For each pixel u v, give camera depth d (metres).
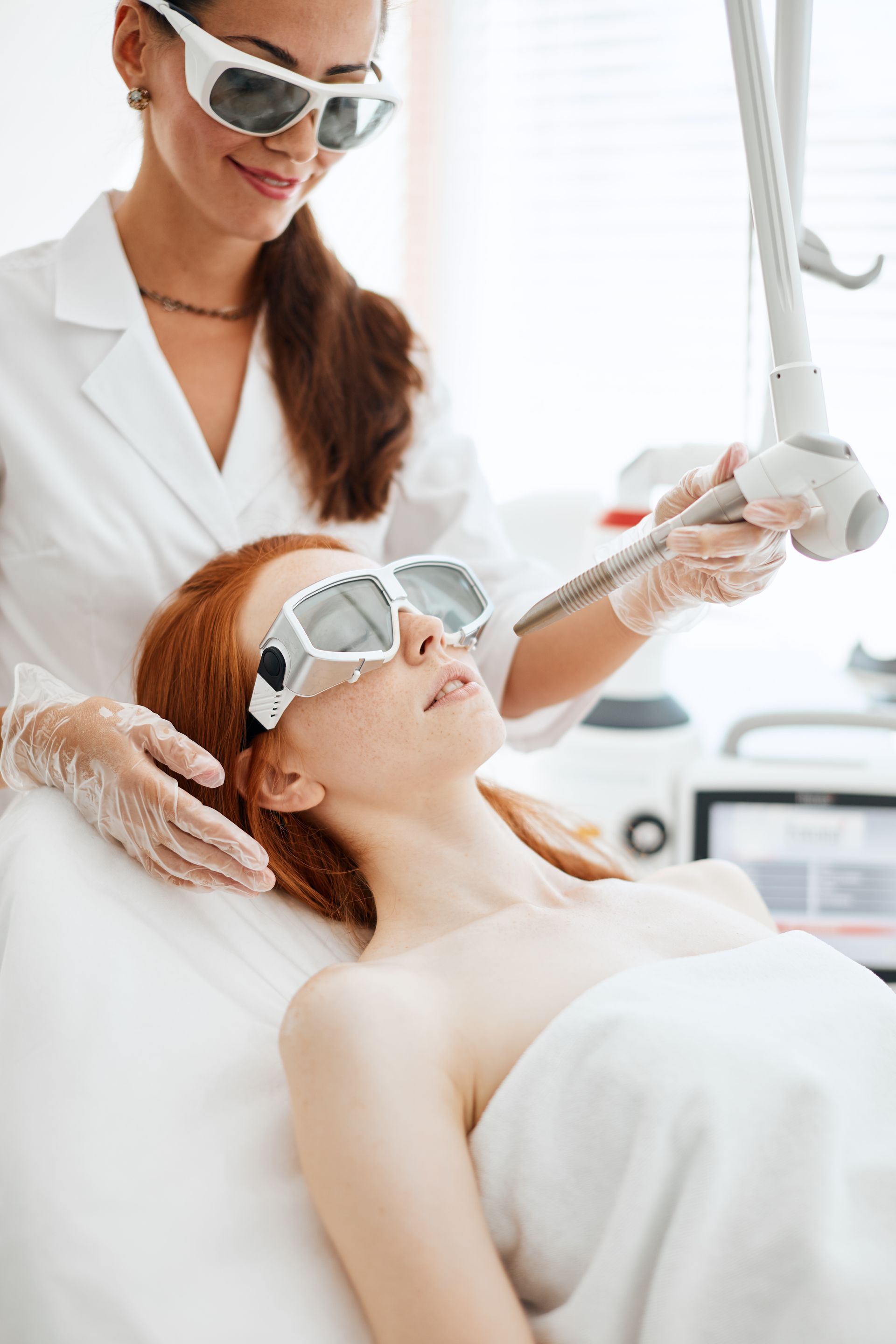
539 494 2.07
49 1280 0.84
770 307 0.90
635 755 1.91
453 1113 0.88
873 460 2.51
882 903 1.83
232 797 1.17
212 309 1.35
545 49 2.64
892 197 2.44
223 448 1.39
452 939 1.05
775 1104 0.87
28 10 1.77
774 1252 0.83
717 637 2.67
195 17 1.07
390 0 1.19
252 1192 0.92
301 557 1.18
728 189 2.58
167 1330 0.83
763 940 1.04
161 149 1.18
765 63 0.89
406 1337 0.77
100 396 1.29
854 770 1.83
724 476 0.93
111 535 1.28
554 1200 0.89
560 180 2.68
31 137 1.81
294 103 1.07
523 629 0.98
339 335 1.40
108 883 1.06
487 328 2.80
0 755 1.15
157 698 1.20
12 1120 0.92
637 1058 0.89
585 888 1.14
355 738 1.09
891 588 2.54
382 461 1.42
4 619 1.35
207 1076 0.97
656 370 2.69
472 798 1.13
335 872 1.19
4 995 0.97
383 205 2.76
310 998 0.91
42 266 1.33
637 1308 0.86
